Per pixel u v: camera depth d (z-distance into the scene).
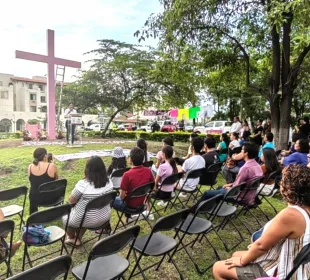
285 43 7.54
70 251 3.09
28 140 11.66
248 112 18.83
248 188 3.64
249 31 8.46
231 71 9.53
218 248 3.23
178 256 3.04
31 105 43.59
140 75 13.39
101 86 14.46
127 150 8.99
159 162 5.26
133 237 2.10
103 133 15.56
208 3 7.33
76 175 6.65
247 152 3.80
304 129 8.36
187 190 4.41
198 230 2.78
